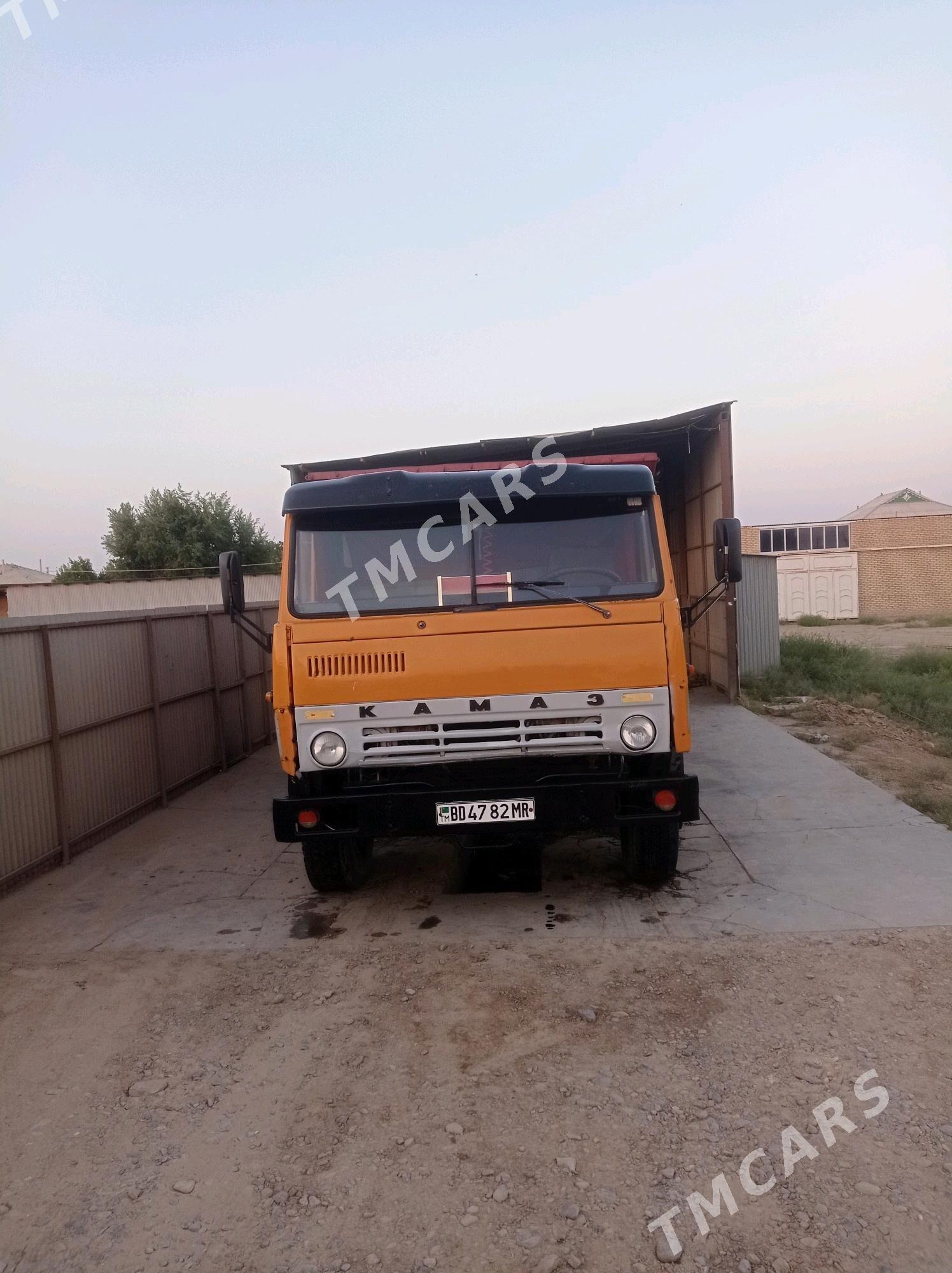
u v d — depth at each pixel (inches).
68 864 267.7
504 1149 124.4
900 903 204.1
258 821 311.6
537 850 260.7
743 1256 102.8
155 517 1599.4
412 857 261.6
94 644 294.2
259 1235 111.2
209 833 297.6
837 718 464.8
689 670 209.2
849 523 1427.2
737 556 204.2
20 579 1908.2
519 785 197.3
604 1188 115.5
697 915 203.6
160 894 238.8
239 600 213.0
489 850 264.1
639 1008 161.5
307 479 267.4
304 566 198.8
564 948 189.6
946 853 237.5
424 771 199.3
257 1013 169.3
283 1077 146.9
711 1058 144.1
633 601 190.4
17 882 247.6
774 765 350.9
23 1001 178.7
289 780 202.8
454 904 220.7
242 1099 141.6
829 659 660.7
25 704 255.1
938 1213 107.6
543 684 189.0
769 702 521.0
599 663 189.2
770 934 190.7
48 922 221.1
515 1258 104.6
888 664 678.5
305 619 193.5
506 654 189.8
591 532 197.3
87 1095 145.1
